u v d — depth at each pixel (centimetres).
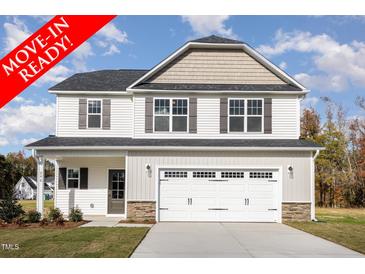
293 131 1814
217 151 1714
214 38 1920
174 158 1709
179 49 1858
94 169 1977
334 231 1416
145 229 1411
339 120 4444
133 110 1825
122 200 1958
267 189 1709
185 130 1816
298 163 1711
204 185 1708
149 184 1700
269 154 1711
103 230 1380
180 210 1698
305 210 1695
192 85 1856
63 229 1417
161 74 1870
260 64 1889
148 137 1812
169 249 1053
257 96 1820
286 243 1164
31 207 2988
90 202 1959
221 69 1883
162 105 1825
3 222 1565
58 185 1969
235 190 1709
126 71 2300
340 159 4147
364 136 4225
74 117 1948
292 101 1827
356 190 3991
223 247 1091
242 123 1817
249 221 1695
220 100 1822
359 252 1034
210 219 1695
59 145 1719
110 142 1778
